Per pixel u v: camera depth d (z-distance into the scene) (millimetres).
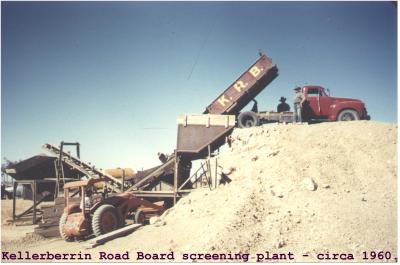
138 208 14227
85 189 12797
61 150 17984
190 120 16719
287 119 17906
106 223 12555
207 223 10703
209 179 13867
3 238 13617
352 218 9461
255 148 14836
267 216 10219
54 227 14062
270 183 11930
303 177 11906
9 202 24359
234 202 11219
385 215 9547
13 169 19016
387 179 11539
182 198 14539
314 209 10117
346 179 11758
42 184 19766
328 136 14273
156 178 16938
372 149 13102
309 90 17766
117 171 19375
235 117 17500
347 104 17312
